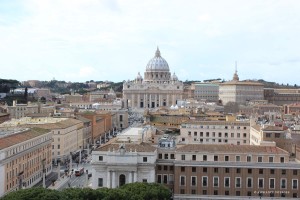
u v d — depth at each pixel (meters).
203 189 197.38
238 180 196.38
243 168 196.12
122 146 197.75
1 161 196.00
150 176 196.62
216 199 195.88
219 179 196.75
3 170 198.75
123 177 197.00
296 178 194.38
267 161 196.62
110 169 196.38
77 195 153.38
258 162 195.88
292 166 194.25
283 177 194.75
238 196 196.00
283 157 196.12
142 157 196.62
